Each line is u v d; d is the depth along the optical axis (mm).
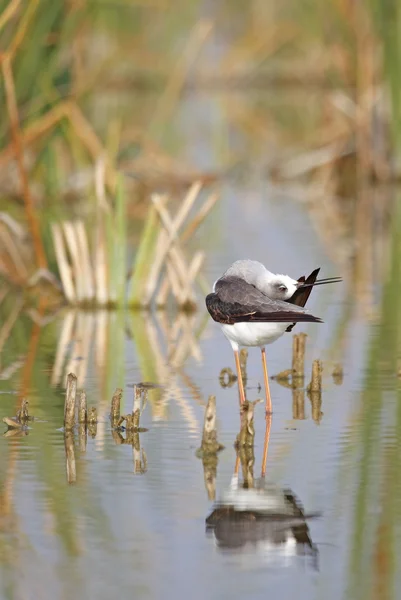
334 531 7656
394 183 26703
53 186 22672
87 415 10227
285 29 36406
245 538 7539
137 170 25328
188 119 34500
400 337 13625
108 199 17719
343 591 6801
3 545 7438
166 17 32906
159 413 10539
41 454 9266
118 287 15922
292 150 29438
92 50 26812
